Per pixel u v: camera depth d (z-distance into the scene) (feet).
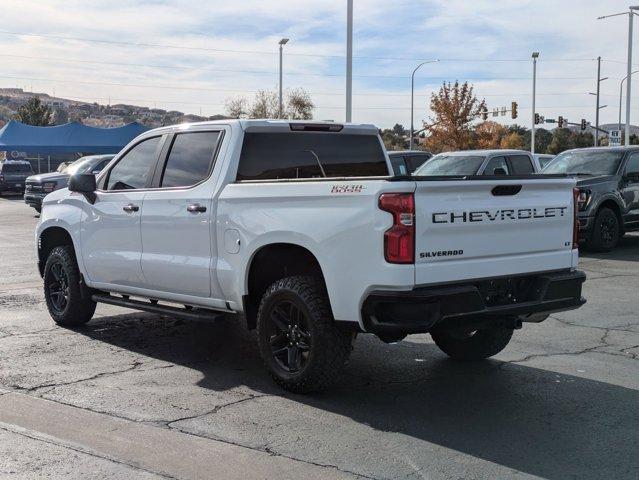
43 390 18.60
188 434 15.57
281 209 18.03
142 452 14.56
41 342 23.80
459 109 201.26
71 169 73.97
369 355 22.53
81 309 25.36
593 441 15.30
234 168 20.04
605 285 35.35
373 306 16.19
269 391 18.70
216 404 17.61
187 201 20.57
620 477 13.47
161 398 18.04
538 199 18.16
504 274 17.42
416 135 212.64
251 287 19.40
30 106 240.12
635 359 21.99
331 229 16.83
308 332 17.70
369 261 16.16
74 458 14.23
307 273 18.80
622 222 48.44
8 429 15.78
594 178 47.62
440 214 16.21
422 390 18.88
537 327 26.35
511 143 258.57
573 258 19.08
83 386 18.98
